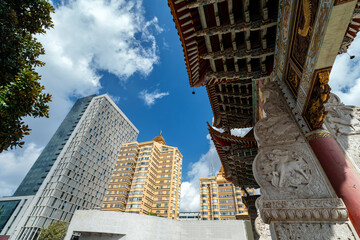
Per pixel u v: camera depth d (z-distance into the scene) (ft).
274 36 19.06
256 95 26.30
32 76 15.25
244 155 26.78
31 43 18.63
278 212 9.59
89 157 217.15
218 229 72.84
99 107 257.14
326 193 9.68
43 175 201.98
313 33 10.12
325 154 10.71
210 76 23.35
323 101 10.54
